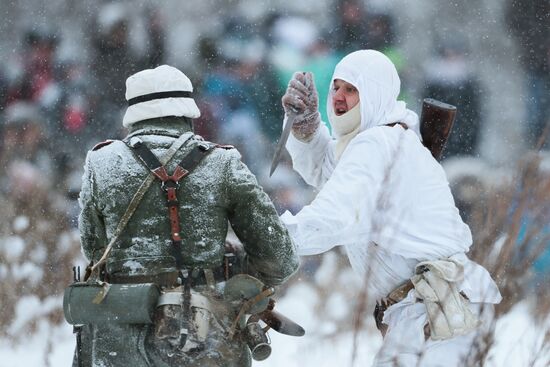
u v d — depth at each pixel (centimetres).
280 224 1430
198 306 1381
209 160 1430
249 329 1424
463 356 1468
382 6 3903
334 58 3869
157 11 3741
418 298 1486
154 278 1393
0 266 2441
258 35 3784
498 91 3853
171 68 1477
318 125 1702
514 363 1709
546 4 3938
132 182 1415
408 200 1498
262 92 3712
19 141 2975
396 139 1509
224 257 1429
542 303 1486
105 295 1372
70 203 2764
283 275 1439
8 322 2364
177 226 1401
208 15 3741
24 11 3678
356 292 2269
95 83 3622
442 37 3941
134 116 1454
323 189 1476
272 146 3572
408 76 3884
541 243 1466
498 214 1517
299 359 2098
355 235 1469
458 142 3728
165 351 1388
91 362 1423
